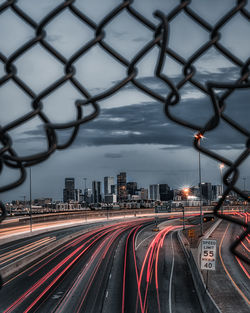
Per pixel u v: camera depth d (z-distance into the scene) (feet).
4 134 7.18
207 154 7.88
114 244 201.46
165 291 91.25
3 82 7.27
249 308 71.82
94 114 7.47
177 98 7.52
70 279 108.88
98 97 7.48
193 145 7.79
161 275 111.55
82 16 7.24
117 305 79.82
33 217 380.78
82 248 185.98
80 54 7.40
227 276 99.19
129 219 437.17
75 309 77.56
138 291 92.07
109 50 7.45
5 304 82.53
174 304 79.56
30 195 256.11
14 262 131.03
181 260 139.23
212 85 7.01
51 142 7.24
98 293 90.99
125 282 102.89
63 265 134.92
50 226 322.14
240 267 112.78
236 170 7.84
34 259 152.05
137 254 159.84
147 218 469.57
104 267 128.47
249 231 7.66
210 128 7.60
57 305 80.84
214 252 77.15
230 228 252.01
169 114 7.59
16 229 285.43
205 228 254.68
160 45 6.94
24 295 90.48
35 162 7.21
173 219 421.18
